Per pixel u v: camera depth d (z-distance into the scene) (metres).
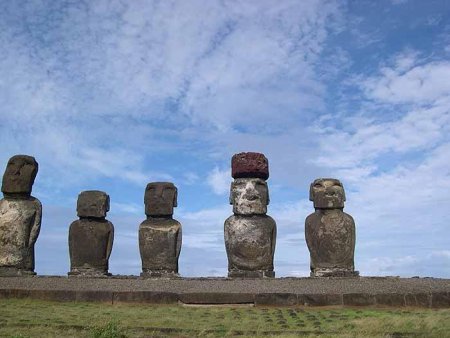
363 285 16.64
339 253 20.31
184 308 15.29
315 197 20.98
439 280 17.81
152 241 22.28
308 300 15.32
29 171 21.91
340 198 20.83
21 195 21.84
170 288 17.16
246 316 13.83
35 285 17.80
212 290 16.56
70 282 18.42
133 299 16.12
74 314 13.89
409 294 15.04
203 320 13.16
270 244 21.17
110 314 13.92
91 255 22.19
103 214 22.66
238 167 21.78
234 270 20.95
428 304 14.93
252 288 16.64
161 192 22.88
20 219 21.28
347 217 20.67
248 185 21.45
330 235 20.41
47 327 11.92
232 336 11.31
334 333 11.43
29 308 14.98
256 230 21.02
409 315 13.58
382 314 13.96
